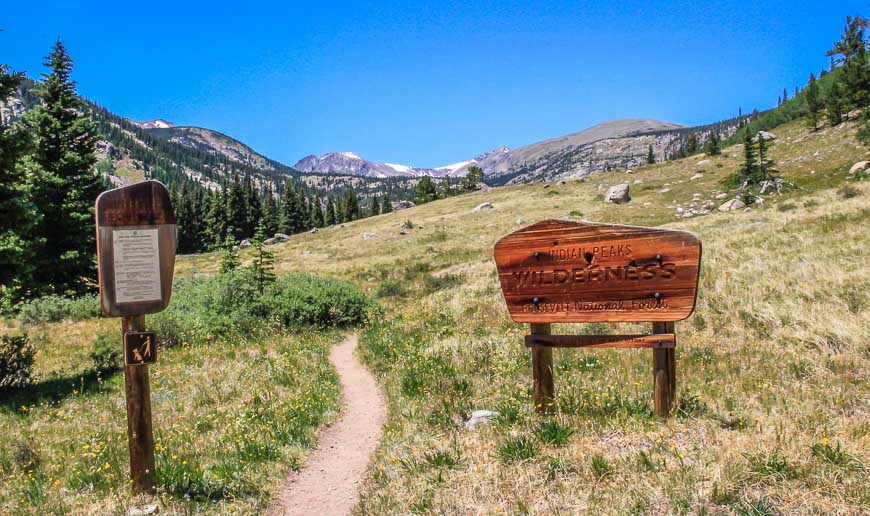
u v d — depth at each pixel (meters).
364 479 5.78
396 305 24.25
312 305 19.12
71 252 29.89
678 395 6.24
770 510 3.75
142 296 5.12
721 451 4.65
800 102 97.62
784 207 27.69
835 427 5.02
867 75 72.25
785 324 9.65
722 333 9.93
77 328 20.45
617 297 5.79
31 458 6.79
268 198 118.56
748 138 55.00
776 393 6.42
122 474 5.74
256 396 8.93
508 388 7.91
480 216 67.38
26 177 12.82
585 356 9.52
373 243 58.03
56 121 31.17
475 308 17.27
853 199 23.78
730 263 15.62
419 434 6.65
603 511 4.05
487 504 4.49
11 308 22.52
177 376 11.59
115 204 5.03
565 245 6.03
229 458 6.37
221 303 19.61
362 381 10.94
